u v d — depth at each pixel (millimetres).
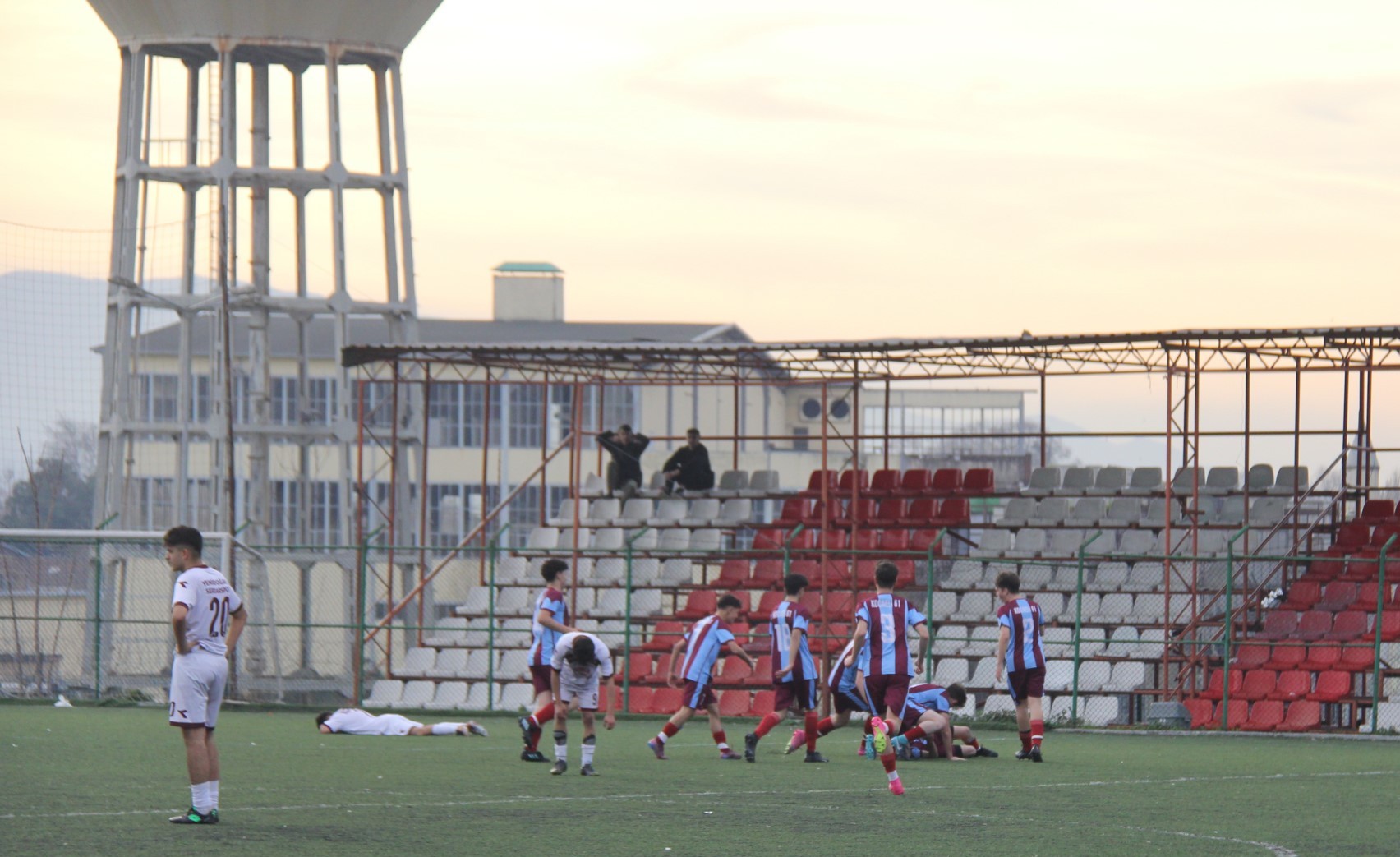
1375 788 34188
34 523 88500
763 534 71875
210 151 77750
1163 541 64688
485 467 68125
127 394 74250
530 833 25734
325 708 58375
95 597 59438
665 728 39094
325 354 112875
